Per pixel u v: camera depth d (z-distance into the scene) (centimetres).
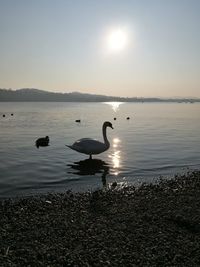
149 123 6519
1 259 1068
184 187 1889
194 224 1336
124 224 1356
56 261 1066
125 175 2155
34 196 1728
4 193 1780
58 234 1261
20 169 2275
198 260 1073
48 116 8931
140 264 1047
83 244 1177
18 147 3181
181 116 9494
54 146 3228
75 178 2072
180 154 2855
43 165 2392
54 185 1928
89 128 5241
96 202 1634
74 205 1592
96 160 2564
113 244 1177
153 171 2267
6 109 14188
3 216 1447
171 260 1072
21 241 1204
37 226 1338
